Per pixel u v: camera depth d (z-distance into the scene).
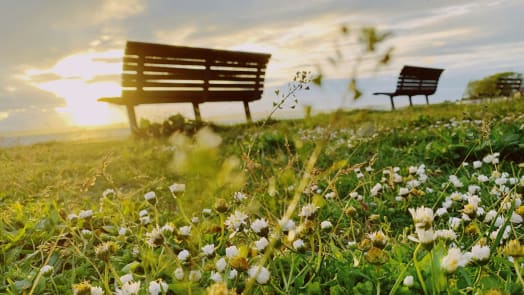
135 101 8.23
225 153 4.57
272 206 2.29
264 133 5.12
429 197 2.80
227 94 10.18
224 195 2.11
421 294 1.27
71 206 2.88
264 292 1.30
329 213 2.57
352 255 1.68
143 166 4.64
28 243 2.28
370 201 2.80
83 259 2.06
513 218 1.68
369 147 4.66
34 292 1.74
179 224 2.55
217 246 1.94
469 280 1.22
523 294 1.18
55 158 6.05
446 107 11.13
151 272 1.70
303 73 1.79
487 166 3.46
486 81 15.55
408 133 5.66
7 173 4.54
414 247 1.75
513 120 5.67
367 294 1.31
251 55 10.48
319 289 1.39
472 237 1.77
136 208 2.96
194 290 1.42
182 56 9.08
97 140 8.22
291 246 1.49
